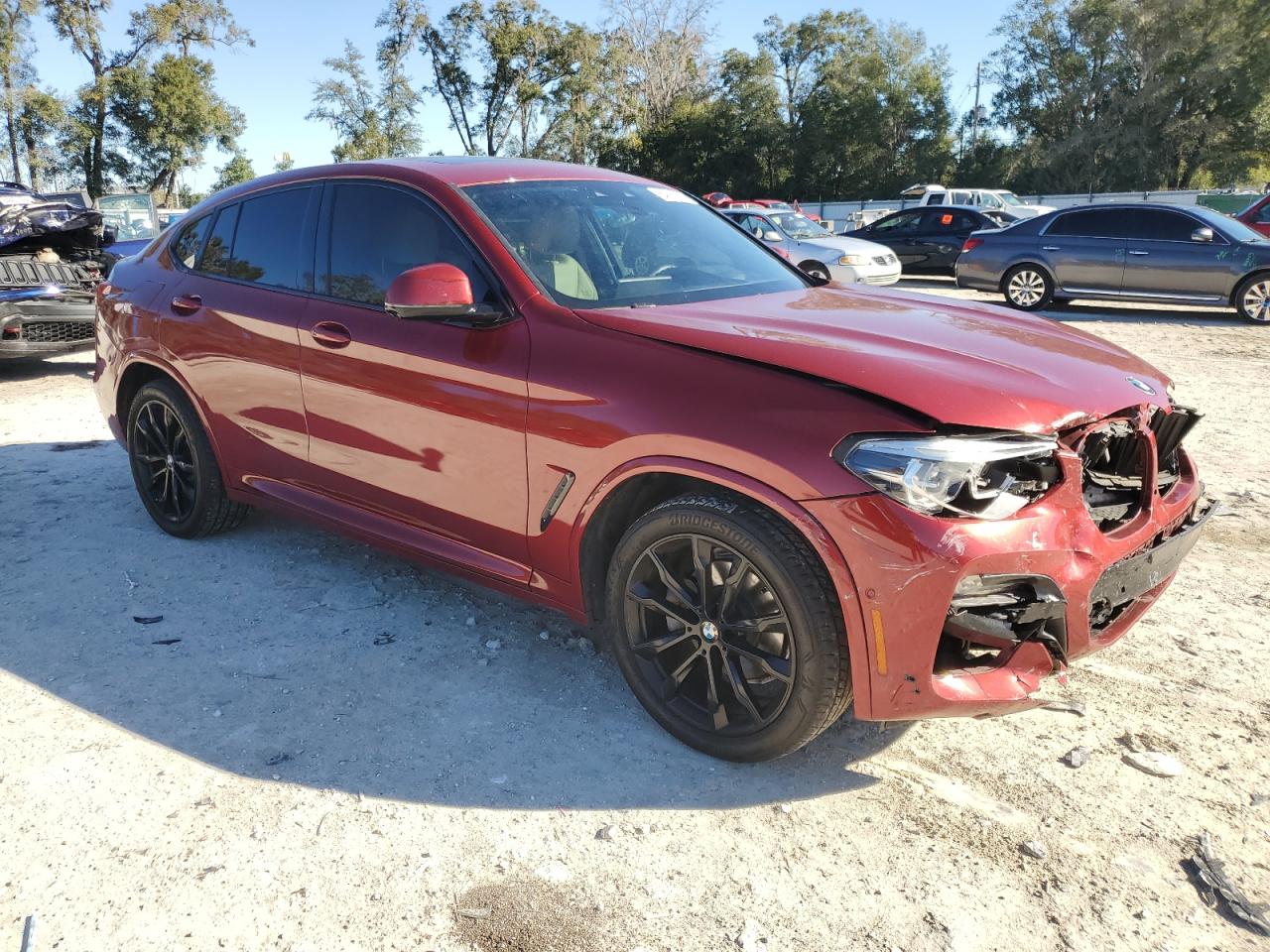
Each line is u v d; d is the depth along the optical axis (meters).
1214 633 3.57
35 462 5.84
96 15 45.19
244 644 3.49
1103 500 2.65
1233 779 2.70
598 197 3.65
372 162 3.67
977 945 2.11
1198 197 33.06
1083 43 49.81
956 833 2.48
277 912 2.20
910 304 3.43
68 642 3.49
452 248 3.23
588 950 2.10
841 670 2.46
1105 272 13.04
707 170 55.47
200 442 4.21
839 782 2.69
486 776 2.71
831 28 53.25
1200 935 2.14
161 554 4.32
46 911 2.19
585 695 3.15
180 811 2.54
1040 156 51.88
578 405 2.76
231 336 3.86
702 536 2.60
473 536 3.19
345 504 3.66
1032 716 3.03
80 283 8.72
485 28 49.84
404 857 2.38
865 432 2.33
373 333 3.32
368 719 3.00
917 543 2.26
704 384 2.58
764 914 2.21
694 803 2.60
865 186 55.03
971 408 2.35
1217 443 6.22
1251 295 12.14
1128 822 2.52
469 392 3.02
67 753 2.80
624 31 55.06
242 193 4.10
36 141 45.06
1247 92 46.41
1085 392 2.61
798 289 3.58
